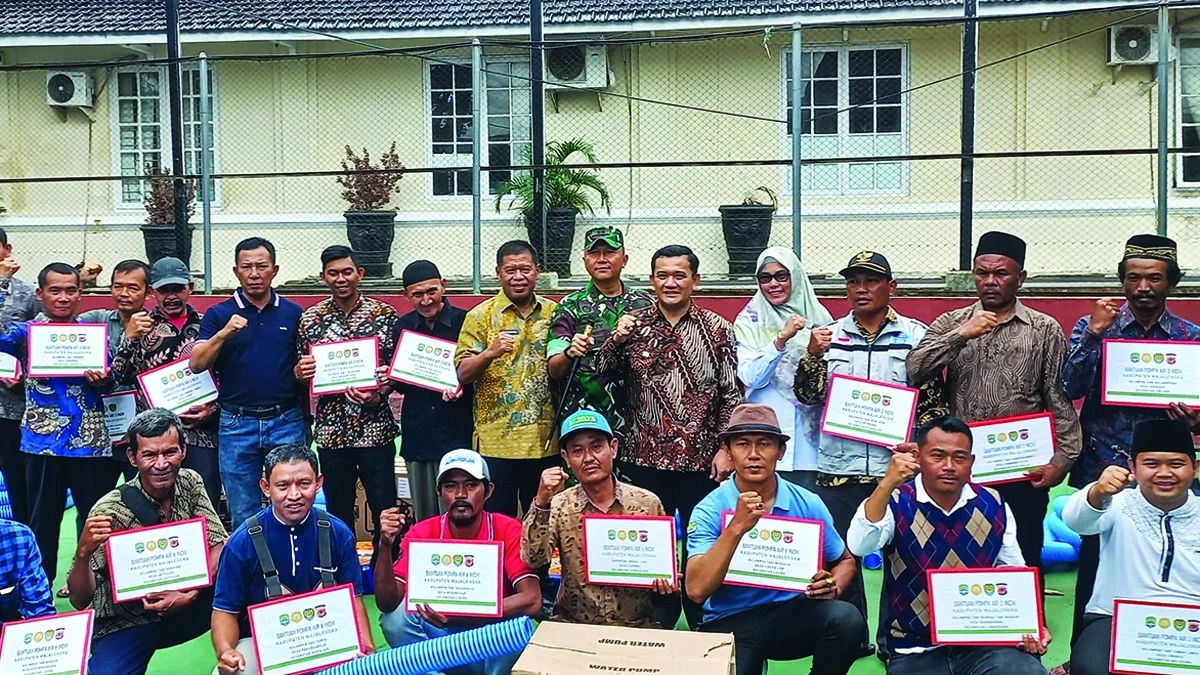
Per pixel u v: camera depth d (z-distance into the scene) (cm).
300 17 1255
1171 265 512
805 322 559
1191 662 408
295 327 610
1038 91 1168
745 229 1170
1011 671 405
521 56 1248
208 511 504
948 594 424
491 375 567
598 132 1236
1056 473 502
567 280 1140
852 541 442
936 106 1182
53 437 604
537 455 562
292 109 1288
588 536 457
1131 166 1157
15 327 637
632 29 1192
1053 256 1164
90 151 1341
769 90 1205
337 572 475
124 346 618
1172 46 1152
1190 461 429
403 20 1236
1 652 418
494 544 463
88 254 1337
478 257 968
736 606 461
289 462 458
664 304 535
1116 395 502
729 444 458
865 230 1191
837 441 524
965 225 969
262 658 439
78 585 466
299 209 1290
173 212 1270
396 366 576
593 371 545
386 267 1254
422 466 591
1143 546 436
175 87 1052
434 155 1273
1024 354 507
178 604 473
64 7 1337
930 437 436
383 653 440
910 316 947
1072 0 1147
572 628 423
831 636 447
